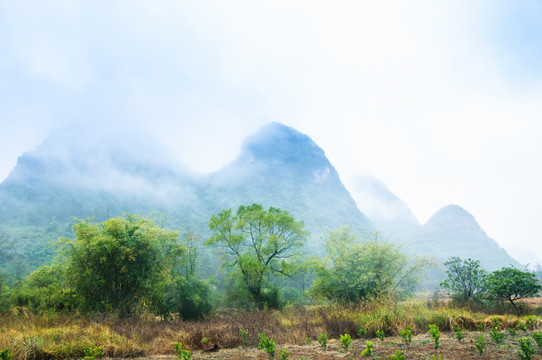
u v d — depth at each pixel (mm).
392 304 10391
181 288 17203
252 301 24641
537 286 12234
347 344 6062
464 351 5262
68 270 15383
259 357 6230
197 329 8906
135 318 13055
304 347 7059
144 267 16047
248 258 24688
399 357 4555
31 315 10094
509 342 5789
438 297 14281
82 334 7688
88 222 16312
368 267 16891
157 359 6398
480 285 14094
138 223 17375
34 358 6066
